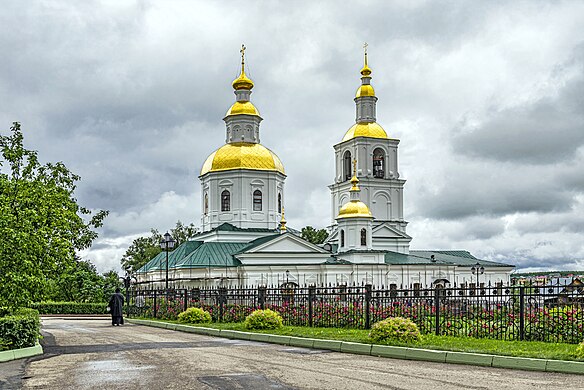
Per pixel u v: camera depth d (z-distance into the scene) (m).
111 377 13.20
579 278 22.19
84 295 62.22
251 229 65.50
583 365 13.32
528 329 19.06
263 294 28.70
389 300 23.91
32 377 13.64
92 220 37.00
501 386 11.73
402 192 76.12
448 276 71.88
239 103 69.06
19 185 21.91
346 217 68.81
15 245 18.89
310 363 15.19
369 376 12.98
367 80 76.75
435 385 11.86
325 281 64.69
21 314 22.06
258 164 66.56
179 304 34.75
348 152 77.12
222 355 16.97
